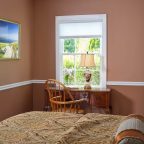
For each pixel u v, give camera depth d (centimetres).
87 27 480
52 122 215
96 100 441
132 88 463
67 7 481
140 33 455
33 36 496
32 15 490
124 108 467
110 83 471
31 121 219
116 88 469
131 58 461
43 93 499
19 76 444
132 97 463
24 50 461
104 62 471
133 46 459
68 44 495
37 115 241
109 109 450
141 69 457
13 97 425
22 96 458
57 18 487
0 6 378
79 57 492
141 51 456
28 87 483
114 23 464
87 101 441
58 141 159
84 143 161
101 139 169
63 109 410
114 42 466
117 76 468
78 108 409
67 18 482
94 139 169
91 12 472
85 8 474
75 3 478
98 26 475
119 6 460
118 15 461
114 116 232
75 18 479
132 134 141
